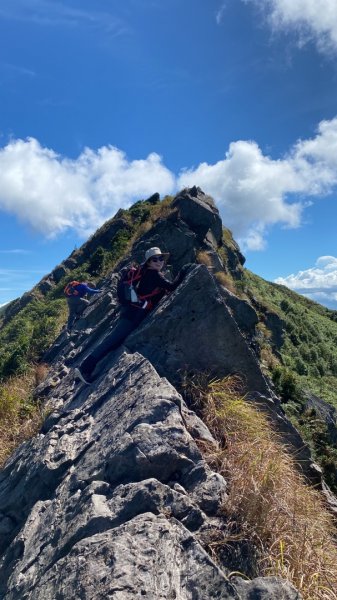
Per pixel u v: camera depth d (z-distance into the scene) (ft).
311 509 16.44
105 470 16.08
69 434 20.17
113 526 13.50
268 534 13.73
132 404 18.75
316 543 14.33
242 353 23.09
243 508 14.08
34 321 71.67
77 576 11.65
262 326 83.41
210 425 19.89
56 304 72.18
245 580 11.57
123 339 25.02
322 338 131.34
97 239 102.22
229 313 23.11
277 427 23.15
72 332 42.37
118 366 22.67
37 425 25.73
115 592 10.50
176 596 10.61
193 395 21.77
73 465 17.92
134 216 94.38
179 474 15.60
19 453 22.71
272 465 15.75
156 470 15.51
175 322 23.24
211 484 14.82
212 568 11.18
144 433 16.38
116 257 77.46
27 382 40.81
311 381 86.99
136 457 15.57
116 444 16.60
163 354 23.16
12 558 15.60
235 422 20.13
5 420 30.53
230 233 89.51
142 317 25.20
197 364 22.99
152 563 11.31
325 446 44.96
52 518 15.65
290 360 87.97
